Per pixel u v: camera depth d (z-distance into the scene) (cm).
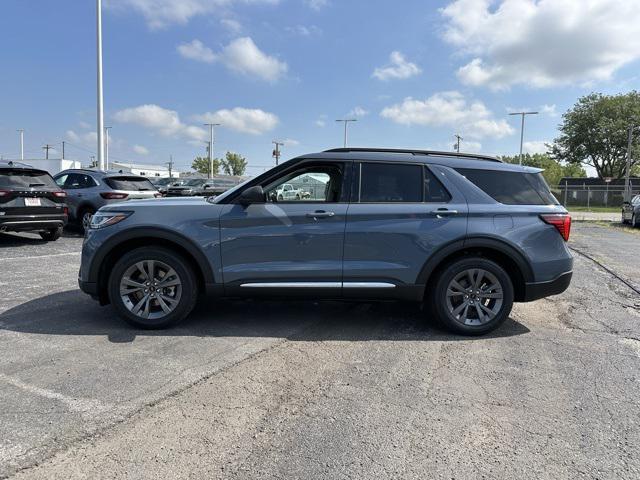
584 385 364
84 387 344
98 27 2122
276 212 463
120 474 247
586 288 709
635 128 5078
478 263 471
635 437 292
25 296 598
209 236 462
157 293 473
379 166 479
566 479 251
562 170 9212
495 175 489
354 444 280
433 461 265
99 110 2169
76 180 1237
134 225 465
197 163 8906
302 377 371
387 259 466
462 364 404
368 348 438
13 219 958
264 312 546
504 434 293
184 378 363
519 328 507
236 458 264
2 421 295
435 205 470
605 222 2259
